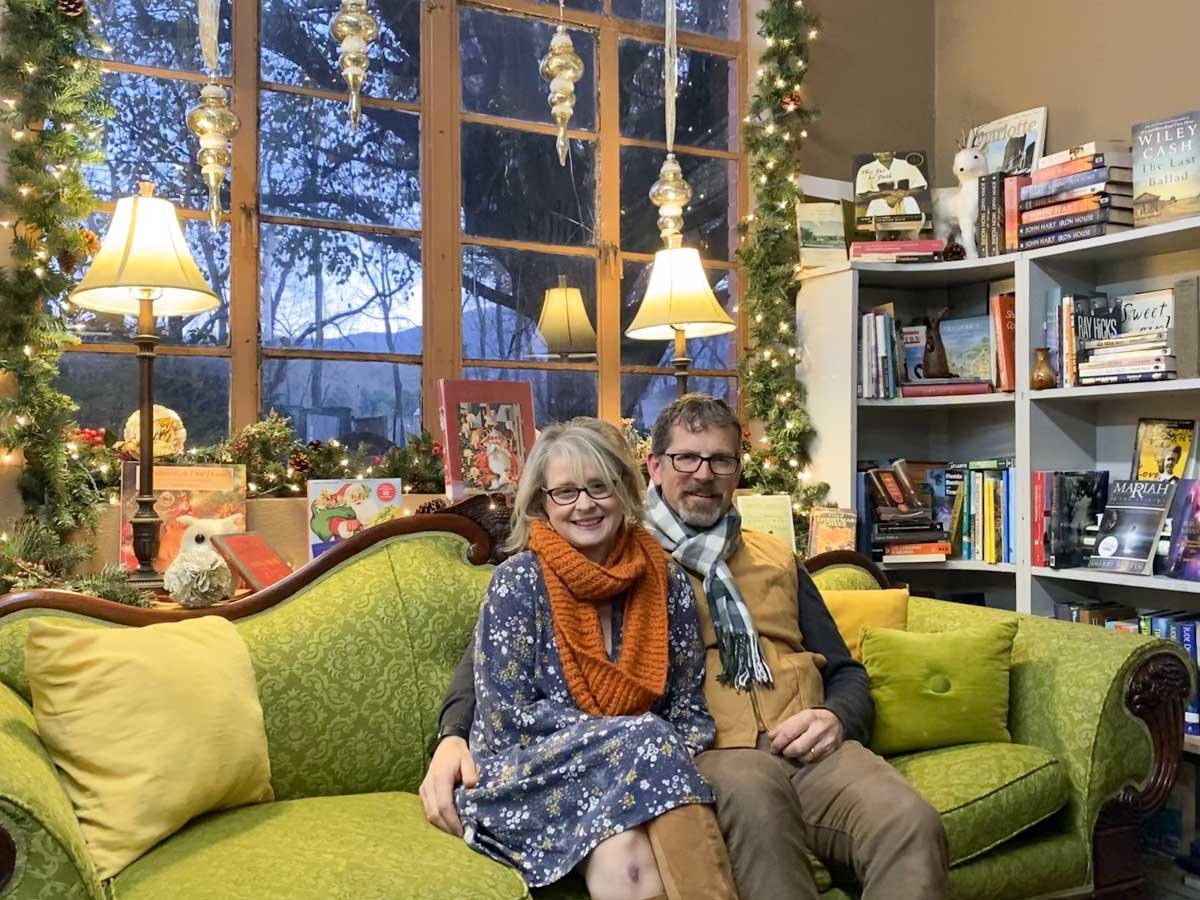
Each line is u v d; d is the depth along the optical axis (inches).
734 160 146.0
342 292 117.9
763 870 58.6
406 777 75.4
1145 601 121.6
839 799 64.9
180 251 85.6
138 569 87.6
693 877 55.5
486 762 63.8
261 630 74.9
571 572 67.5
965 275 132.3
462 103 126.8
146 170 108.8
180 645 66.7
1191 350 104.9
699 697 70.8
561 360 130.7
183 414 109.8
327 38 118.4
